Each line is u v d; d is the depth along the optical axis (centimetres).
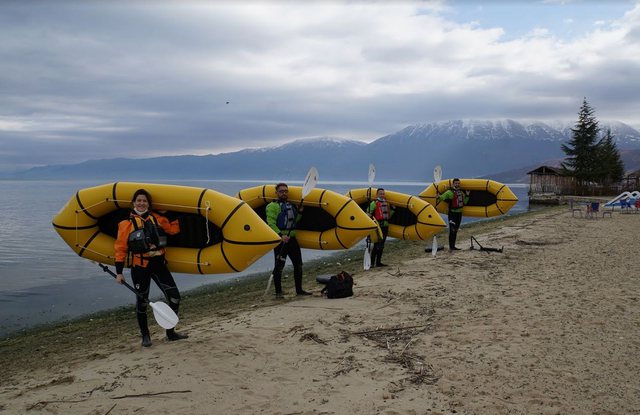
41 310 1113
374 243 1143
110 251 621
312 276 1248
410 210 1300
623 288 804
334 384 427
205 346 527
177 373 450
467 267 1029
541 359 479
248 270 1572
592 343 525
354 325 611
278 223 813
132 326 857
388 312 671
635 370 450
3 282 1452
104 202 605
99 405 387
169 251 606
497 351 502
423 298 751
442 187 1548
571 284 841
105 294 1284
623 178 6009
